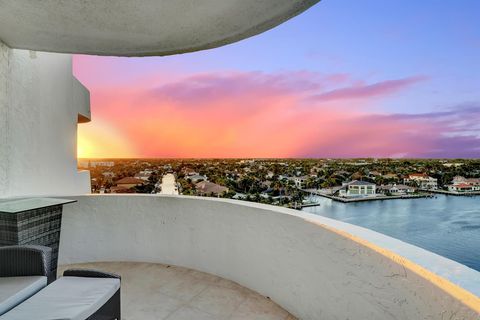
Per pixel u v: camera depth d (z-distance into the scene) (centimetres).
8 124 315
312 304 204
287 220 232
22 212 230
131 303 251
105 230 350
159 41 289
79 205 344
